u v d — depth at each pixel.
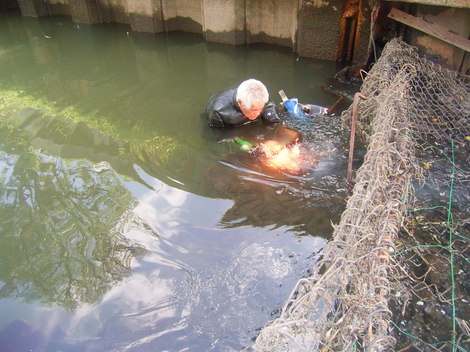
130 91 6.19
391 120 3.16
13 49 8.24
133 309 2.93
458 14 4.98
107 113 5.56
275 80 6.26
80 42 8.49
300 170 4.19
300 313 1.86
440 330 2.67
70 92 6.24
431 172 4.07
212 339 2.71
